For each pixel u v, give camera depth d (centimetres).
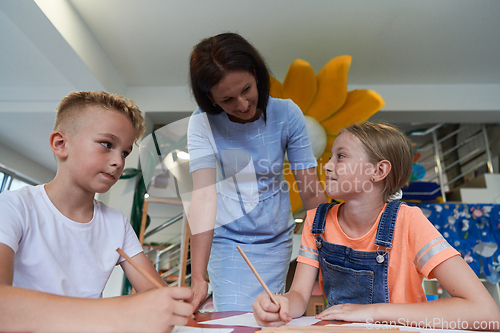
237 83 83
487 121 327
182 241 136
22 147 430
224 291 98
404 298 71
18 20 199
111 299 42
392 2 224
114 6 228
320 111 246
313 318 66
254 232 103
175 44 264
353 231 81
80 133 64
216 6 229
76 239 67
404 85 316
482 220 231
